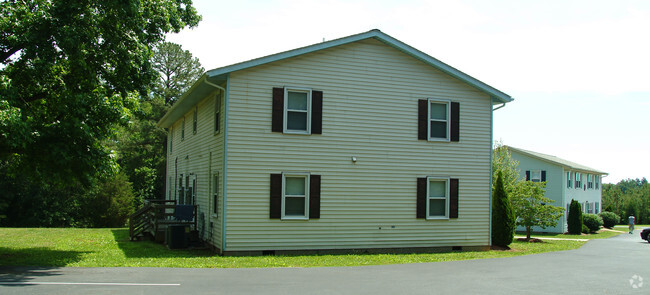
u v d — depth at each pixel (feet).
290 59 53.88
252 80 52.34
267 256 50.52
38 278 34.24
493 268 44.78
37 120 43.57
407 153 58.23
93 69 45.70
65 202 138.21
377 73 57.36
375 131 56.85
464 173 61.16
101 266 41.06
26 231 78.69
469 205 61.31
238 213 51.13
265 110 52.60
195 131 69.62
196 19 59.72
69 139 43.29
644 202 227.61
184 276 36.24
